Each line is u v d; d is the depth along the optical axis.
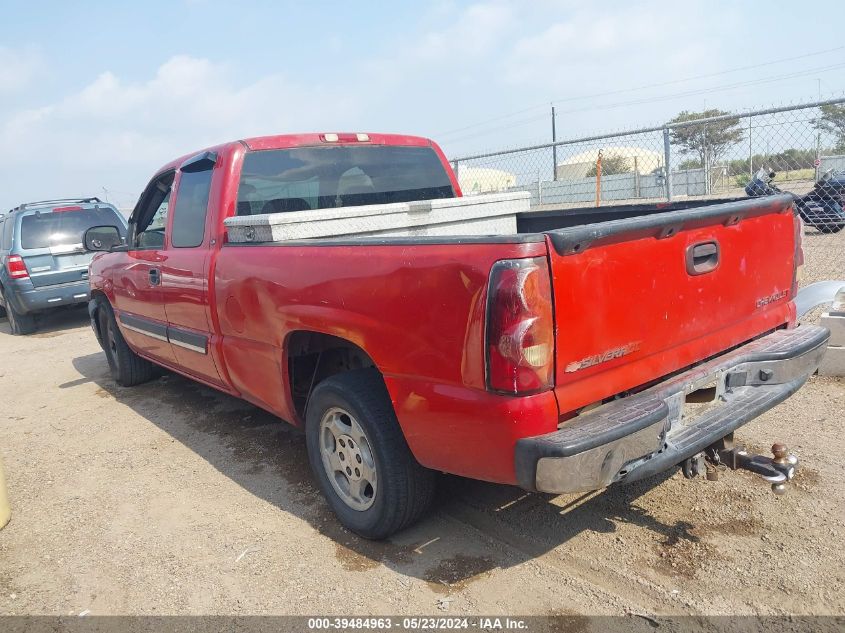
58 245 10.32
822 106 7.09
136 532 3.64
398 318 2.78
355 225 4.00
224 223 4.02
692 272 2.88
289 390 3.68
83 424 5.58
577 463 2.33
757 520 3.23
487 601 2.80
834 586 2.72
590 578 2.89
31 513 3.98
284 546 3.37
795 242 3.58
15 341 10.25
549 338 2.39
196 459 4.60
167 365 5.39
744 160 8.73
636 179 10.78
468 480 3.89
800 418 4.34
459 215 4.61
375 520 3.19
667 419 2.65
